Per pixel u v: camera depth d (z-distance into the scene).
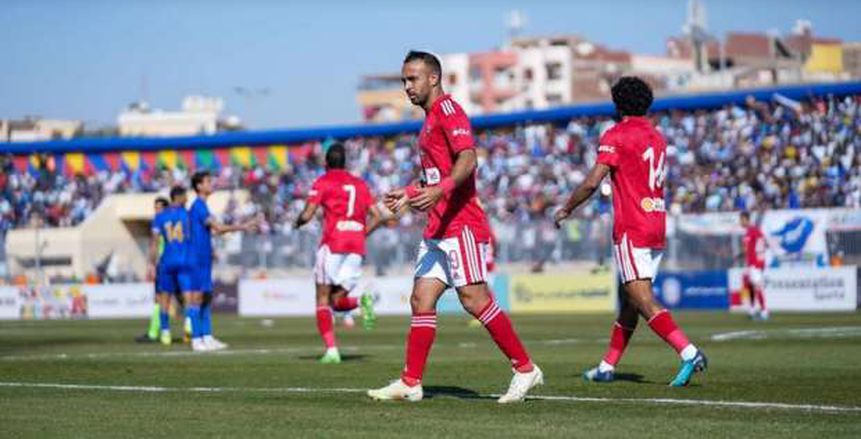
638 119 20.64
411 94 18.50
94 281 75.44
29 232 77.06
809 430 14.99
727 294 64.12
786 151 81.38
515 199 87.44
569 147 90.12
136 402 18.92
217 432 15.27
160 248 39.16
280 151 99.56
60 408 18.09
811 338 35.50
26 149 101.19
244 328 50.31
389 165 96.31
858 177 76.69
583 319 54.84
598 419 16.23
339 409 17.64
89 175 101.94
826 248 62.69
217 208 95.62
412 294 18.95
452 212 18.41
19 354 33.12
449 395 19.70
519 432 15.03
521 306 68.38
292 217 91.06
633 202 20.55
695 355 20.50
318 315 28.50
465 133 18.06
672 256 65.94
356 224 28.89
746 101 85.75
